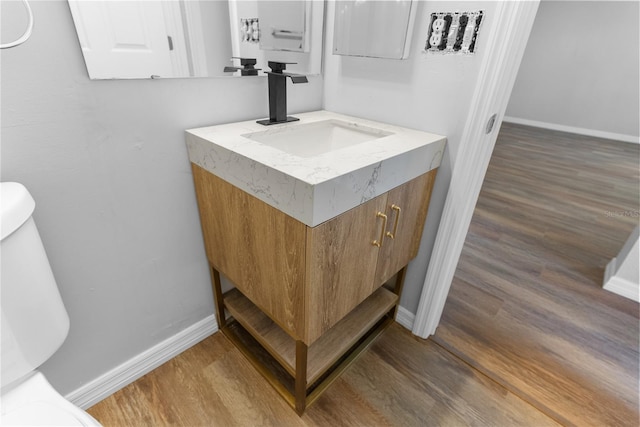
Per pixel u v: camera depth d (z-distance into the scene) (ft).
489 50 2.88
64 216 2.66
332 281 2.68
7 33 2.05
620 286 5.55
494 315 5.05
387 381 3.96
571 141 15.43
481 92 3.04
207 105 3.24
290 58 3.87
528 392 3.88
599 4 14.75
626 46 14.65
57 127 2.40
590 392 3.91
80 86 2.42
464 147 3.32
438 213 3.81
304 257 2.39
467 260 6.40
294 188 2.18
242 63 3.37
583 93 16.33
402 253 3.70
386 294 4.44
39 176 2.43
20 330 2.23
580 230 7.64
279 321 3.08
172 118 3.02
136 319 3.56
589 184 10.34
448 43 3.14
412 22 3.24
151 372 3.91
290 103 4.11
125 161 2.85
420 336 4.57
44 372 3.03
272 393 3.75
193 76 3.04
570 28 15.79
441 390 3.88
